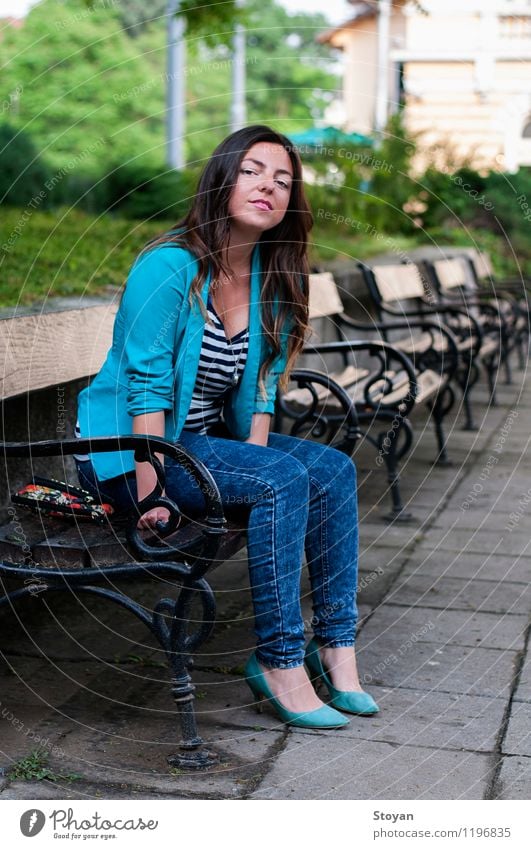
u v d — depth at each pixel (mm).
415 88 13586
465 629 3086
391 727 2455
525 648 2947
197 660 2814
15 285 3732
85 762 2244
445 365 5418
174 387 2502
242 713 2506
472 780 2213
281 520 2359
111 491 2527
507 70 13469
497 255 12070
